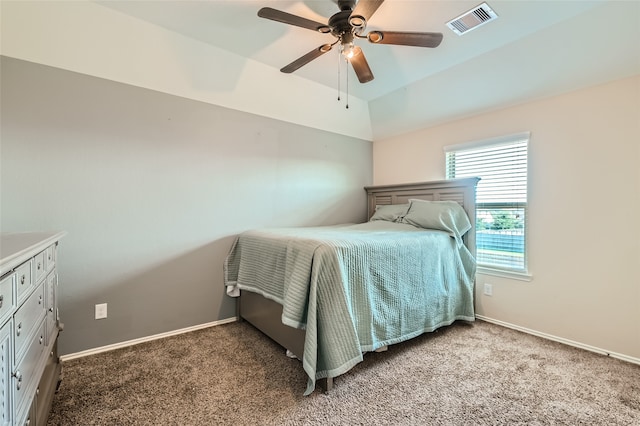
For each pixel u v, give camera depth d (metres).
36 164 2.00
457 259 2.75
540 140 2.56
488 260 2.93
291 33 2.28
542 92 2.50
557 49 2.20
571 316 2.38
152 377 1.87
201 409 1.57
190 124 2.63
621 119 2.14
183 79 2.52
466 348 2.29
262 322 2.45
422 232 2.62
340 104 3.50
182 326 2.60
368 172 4.17
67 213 2.11
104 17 2.00
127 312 2.34
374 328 1.97
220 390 1.73
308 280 1.78
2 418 0.92
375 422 1.47
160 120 2.48
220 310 2.81
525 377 1.88
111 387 1.76
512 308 2.72
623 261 2.14
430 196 3.32
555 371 1.95
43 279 1.44
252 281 2.52
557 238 2.46
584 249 2.32
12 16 1.81
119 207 2.30
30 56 1.97
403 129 3.74
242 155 2.95
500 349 2.27
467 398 1.67
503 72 2.55
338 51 2.53
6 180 1.92
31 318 1.23
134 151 2.36
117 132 2.29
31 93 1.98
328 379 1.70
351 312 1.81
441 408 1.58
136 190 2.37
